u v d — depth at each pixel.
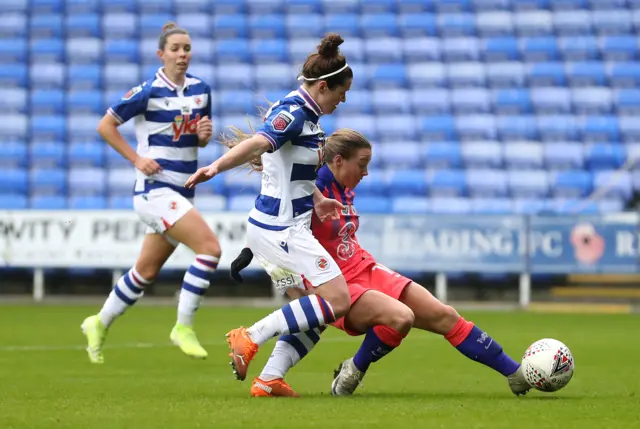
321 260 19.03
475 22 83.31
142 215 27.50
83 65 80.12
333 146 20.59
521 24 83.31
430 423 14.59
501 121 76.69
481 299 67.06
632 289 61.84
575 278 62.69
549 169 73.88
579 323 49.69
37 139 75.19
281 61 81.19
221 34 82.81
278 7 84.19
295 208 19.27
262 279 66.88
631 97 78.69
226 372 26.55
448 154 74.25
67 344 35.78
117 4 83.75
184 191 27.75
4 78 78.62
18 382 23.36
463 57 81.44
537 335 41.41
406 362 29.88
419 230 61.31
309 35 82.88
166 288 67.00
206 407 16.72
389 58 81.31
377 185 71.81
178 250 62.09
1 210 62.66
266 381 19.42
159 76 27.45
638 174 72.69
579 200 71.44
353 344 36.69
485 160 74.19
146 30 82.75
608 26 83.44
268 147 18.31
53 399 18.52
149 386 22.36
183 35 27.42
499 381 24.41
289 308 18.67
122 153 27.00
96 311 55.38
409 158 74.06
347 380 20.19
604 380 24.62
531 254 61.16
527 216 61.16
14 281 67.88
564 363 19.31
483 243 61.25
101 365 28.48
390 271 20.72
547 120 76.81
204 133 27.39
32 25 82.38
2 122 75.44
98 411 16.06
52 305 61.22
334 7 84.38
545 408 16.95
